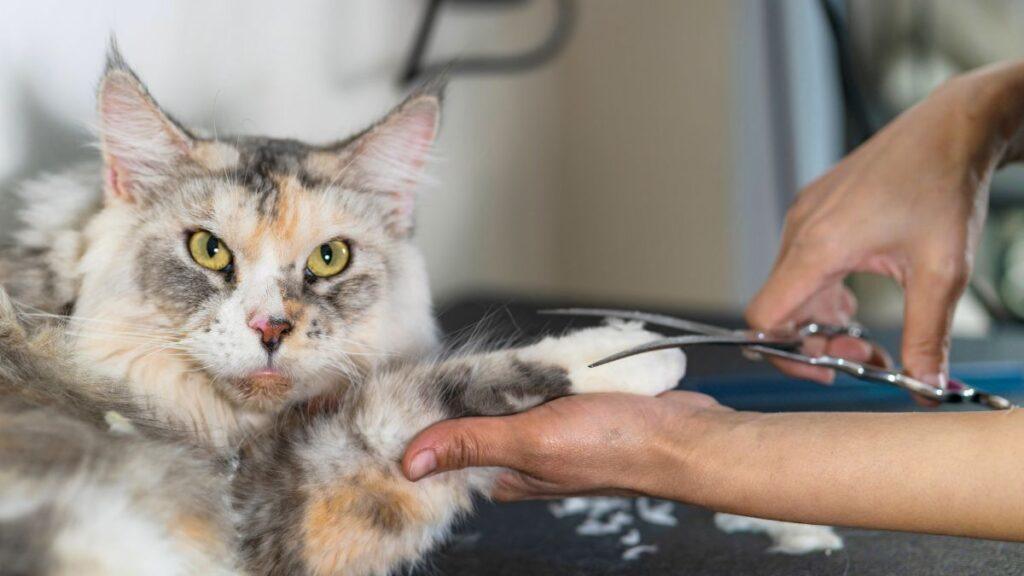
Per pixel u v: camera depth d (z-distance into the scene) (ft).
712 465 3.49
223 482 3.62
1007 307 10.07
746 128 11.07
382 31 9.42
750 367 6.67
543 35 12.23
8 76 5.63
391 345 4.60
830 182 5.22
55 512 2.88
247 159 4.44
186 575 3.26
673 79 11.82
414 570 4.05
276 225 4.25
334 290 4.43
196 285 4.14
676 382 4.08
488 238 11.50
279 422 4.04
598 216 12.91
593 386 3.92
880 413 3.55
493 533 4.50
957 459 3.25
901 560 3.94
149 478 3.25
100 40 6.28
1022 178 10.12
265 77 7.87
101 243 4.13
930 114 4.97
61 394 3.61
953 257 4.60
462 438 3.51
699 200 11.60
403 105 4.78
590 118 12.91
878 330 8.38
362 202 4.68
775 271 5.19
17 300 3.87
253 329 4.07
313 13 8.46
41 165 5.86
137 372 4.02
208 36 7.24
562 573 3.95
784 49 10.64
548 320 7.10
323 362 4.26
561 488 3.81
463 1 9.98
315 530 3.61
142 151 4.25
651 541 4.33
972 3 10.41
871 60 10.21
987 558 3.93
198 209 4.21
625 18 12.39
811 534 4.20
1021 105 4.99
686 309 8.65
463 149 10.83
